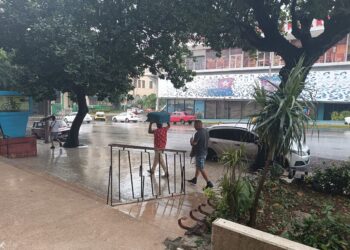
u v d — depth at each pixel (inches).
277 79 1243.2
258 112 178.9
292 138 170.4
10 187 282.0
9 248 167.2
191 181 349.1
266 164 182.9
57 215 215.8
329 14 349.4
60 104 2081.7
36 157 504.4
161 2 417.4
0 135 631.8
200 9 394.3
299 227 163.8
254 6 413.1
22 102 592.1
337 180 273.7
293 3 418.6
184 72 627.5
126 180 357.7
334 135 927.0
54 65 501.0
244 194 185.6
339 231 157.6
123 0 490.9
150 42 569.3
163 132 365.1
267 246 126.7
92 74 480.1
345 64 1162.0
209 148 509.4
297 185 292.2
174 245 174.6
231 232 136.8
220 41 514.9
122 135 904.3
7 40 511.8
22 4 469.7
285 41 437.7
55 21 451.5
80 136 874.1
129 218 214.4
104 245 173.2
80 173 391.2
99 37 505.7
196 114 1539.1
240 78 1397.6
